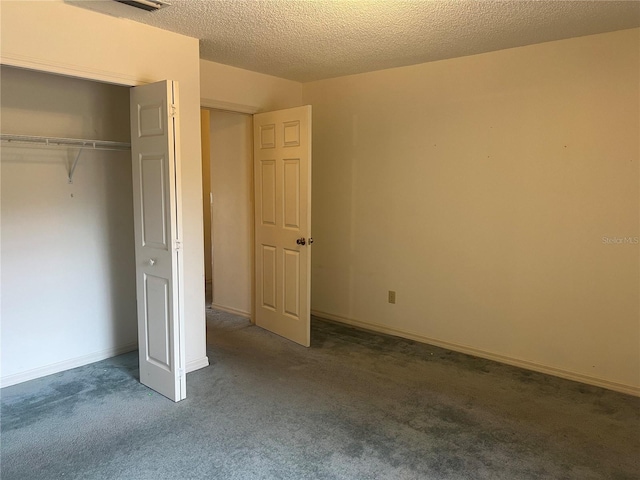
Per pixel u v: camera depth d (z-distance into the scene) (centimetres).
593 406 287
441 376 329
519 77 328
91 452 234
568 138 312
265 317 430
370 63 375
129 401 288
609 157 299
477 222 358
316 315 478
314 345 391
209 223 610
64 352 337
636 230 294
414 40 309
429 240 386
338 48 330
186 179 321
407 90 386
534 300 337
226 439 246
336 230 449
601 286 309
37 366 323
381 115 404
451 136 365
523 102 328
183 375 288
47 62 248
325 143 447
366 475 217
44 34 246
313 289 478
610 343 310
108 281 357
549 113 318
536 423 266
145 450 236
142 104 281
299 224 383
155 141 274
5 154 300
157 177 276
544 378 328
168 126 264
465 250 367
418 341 402
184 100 312
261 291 432
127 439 246
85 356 348
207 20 274
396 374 333
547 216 326
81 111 334
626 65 288
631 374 304
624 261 300
